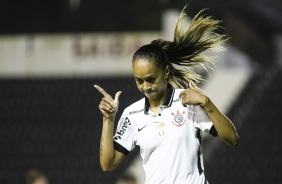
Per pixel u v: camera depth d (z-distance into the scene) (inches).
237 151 1669.5
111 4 1829.5
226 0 1616.6
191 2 1648.6
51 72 1872.5
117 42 1815.9
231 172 1626.5
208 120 435.2
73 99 1888.5
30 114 1876.2
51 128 1828.2
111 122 455.8
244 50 1760.6
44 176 1717.5
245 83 1786.4
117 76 1884.8
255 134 1704.0
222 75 1785.2
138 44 1800.0
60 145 1780.3
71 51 1852.9
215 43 471.2
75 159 1739.7
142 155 447.8
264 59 1830.7
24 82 1932.8
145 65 424.8
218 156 1660.9
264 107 1755.7
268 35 1819.6
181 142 433.4
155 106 449.7
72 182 1695.4
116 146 461.1
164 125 438.0
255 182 1601.9
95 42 1840.6
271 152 1664.6
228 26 1656.0
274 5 1640.0
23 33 1887.3
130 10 1809.8
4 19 1899.6
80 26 1850.4
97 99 1877.5
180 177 430.0
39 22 1881.2
